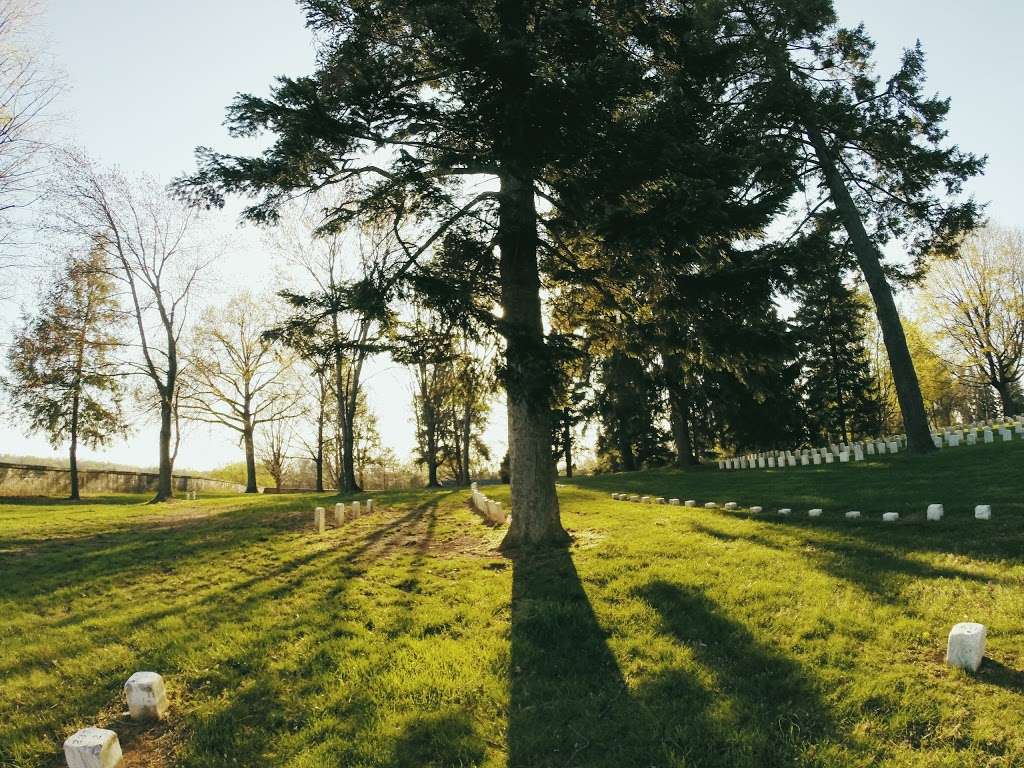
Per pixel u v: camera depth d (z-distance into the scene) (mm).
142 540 14953
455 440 51781
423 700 5852
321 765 4914
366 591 9398
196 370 38438
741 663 6078
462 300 9523
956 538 9164
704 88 11992
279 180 11047
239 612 8688
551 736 5215
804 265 11312
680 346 13008
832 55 23297
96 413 32594
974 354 46281
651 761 4777
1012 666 5418
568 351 9922
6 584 10891
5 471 33812
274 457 59344
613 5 11953
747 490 18281
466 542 12656
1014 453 17172
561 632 7289
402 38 11445
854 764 4449
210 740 5418
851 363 46000
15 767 5207
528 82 9445
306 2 10742
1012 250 43562
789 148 21391
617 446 45031
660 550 10211
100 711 6094
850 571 8172
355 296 9711
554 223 12570
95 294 32812
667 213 9359
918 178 22703
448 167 11086
